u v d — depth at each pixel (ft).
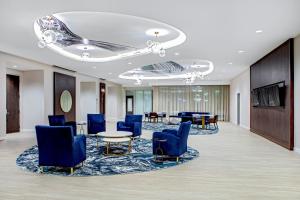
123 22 18.76
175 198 11.01
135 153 20.59
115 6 13.91
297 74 21.13
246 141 27.45
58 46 26.25
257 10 14.64
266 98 27.84
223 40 21.50
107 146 20.68
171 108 63.21
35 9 14.33
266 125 29.53
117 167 16.06
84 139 16.51
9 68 32.30
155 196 11.23
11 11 14.65
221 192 11.75
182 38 22.03
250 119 37.60
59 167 15.80
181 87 62.69
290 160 18.31
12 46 23.43
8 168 15.65
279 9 14.49
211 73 45.42
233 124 50.47
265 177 14.14
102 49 27.68
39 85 33.50
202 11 14.76
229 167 16.25
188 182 13.19
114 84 63.05
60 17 17.65
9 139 27.61
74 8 14.19
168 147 17.85
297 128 21.35
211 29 18.34
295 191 11.93
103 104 54.95
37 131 14.49
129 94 70.13
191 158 18.71
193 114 48.03
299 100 20.92
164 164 16.85
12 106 33.50
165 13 15.06
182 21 16.52
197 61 35.70
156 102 64.08
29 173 14.61
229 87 59.21
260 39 21.40
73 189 12.08
